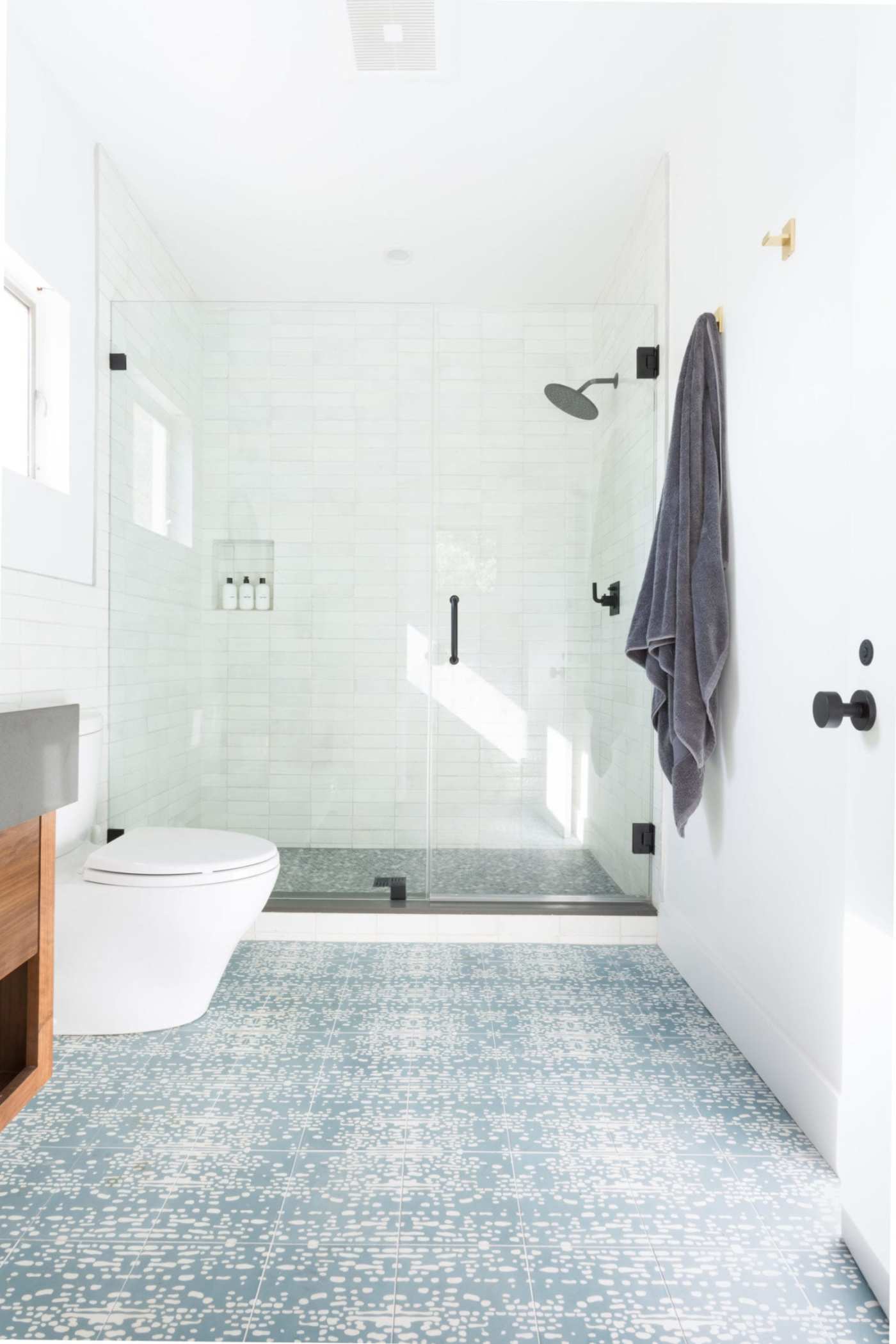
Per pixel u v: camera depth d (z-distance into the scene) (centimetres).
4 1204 140
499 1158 155
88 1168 150
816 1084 159
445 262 339
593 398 289
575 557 292
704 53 224
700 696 213
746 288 201
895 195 120
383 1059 194
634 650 237
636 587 293
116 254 280
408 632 293
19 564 216
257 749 292
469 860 292
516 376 291
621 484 290
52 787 148
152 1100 175
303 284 360
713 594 209
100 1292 120
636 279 308
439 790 293
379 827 293
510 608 293
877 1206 121
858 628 133
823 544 159
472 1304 118
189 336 290
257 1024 213
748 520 200
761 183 191
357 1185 146
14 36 213
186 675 291
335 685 293
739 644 204
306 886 292
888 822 120
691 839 243
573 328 290
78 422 252
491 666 293
